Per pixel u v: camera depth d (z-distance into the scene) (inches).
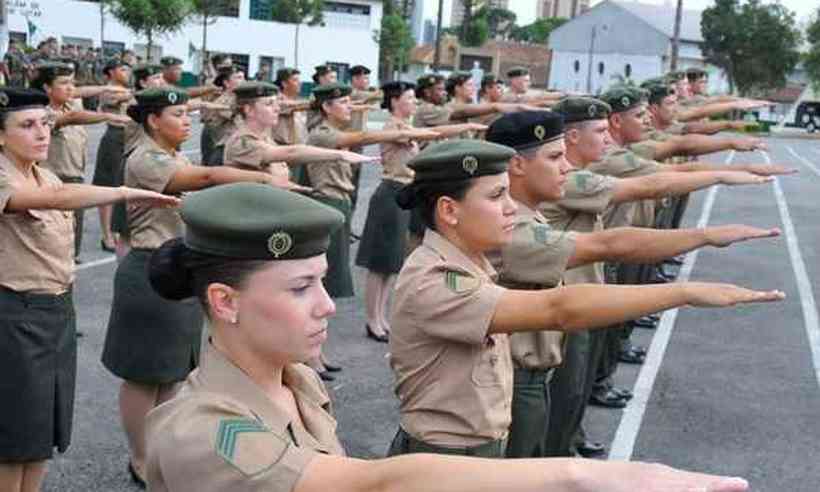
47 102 156.9
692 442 221.5
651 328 323.9
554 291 102.0
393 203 285.7
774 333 322.3
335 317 312.7
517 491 56.6
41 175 161.0
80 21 1467.8
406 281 114.3
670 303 95.8
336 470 64.4
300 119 410.6
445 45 2363.4
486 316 105.2
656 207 279.3
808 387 266.1
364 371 259.0
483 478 58.4
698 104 390.3
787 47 1894.7
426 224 119.3
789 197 705.0
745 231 123.6
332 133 274.2
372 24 1897.1
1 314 149.7
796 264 441.7
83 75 903.1
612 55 2362.2
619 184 161.8
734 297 94.4
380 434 214.5
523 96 457.7
